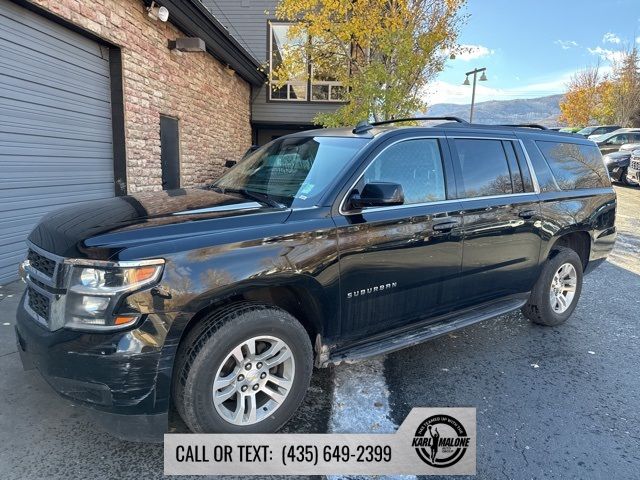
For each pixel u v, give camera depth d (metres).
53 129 5.55
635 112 34.97
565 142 4.58
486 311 3.84
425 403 3.11
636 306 5.29
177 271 2.26
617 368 3.70
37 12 5.09
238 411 2.51
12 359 3.41
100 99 6.45
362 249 2.88
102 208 2.85
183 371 2.35
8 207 4.96
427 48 10.45
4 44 4.75
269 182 3.33
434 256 3.29
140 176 7.24
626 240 9.04
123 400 2.20
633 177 16.52
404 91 10.34
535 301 4.36
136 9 6.93
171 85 8.37
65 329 2.21
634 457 2.59
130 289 2.16
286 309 2.91
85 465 2.39
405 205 3.17
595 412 3.05
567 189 4.42
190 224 2.48
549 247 4.21
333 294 2.80
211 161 10.96
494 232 3.67
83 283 2.19
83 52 6.01
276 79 14.95
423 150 3.39
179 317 2.26
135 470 2.38
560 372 3.61
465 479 2.38
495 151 3.87
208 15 8.59
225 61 11.30
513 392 3.28
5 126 4.84
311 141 3.61
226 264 2.38
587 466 2.50
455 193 3.49
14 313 4.21
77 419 2.77
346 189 2.91
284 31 14.70
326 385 3.32
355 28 10.48
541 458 2.56
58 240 2.42
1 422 2.70
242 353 2.50
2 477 2.27
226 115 12.14
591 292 5.80
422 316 3.40
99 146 6.48
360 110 10.41
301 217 2.72
